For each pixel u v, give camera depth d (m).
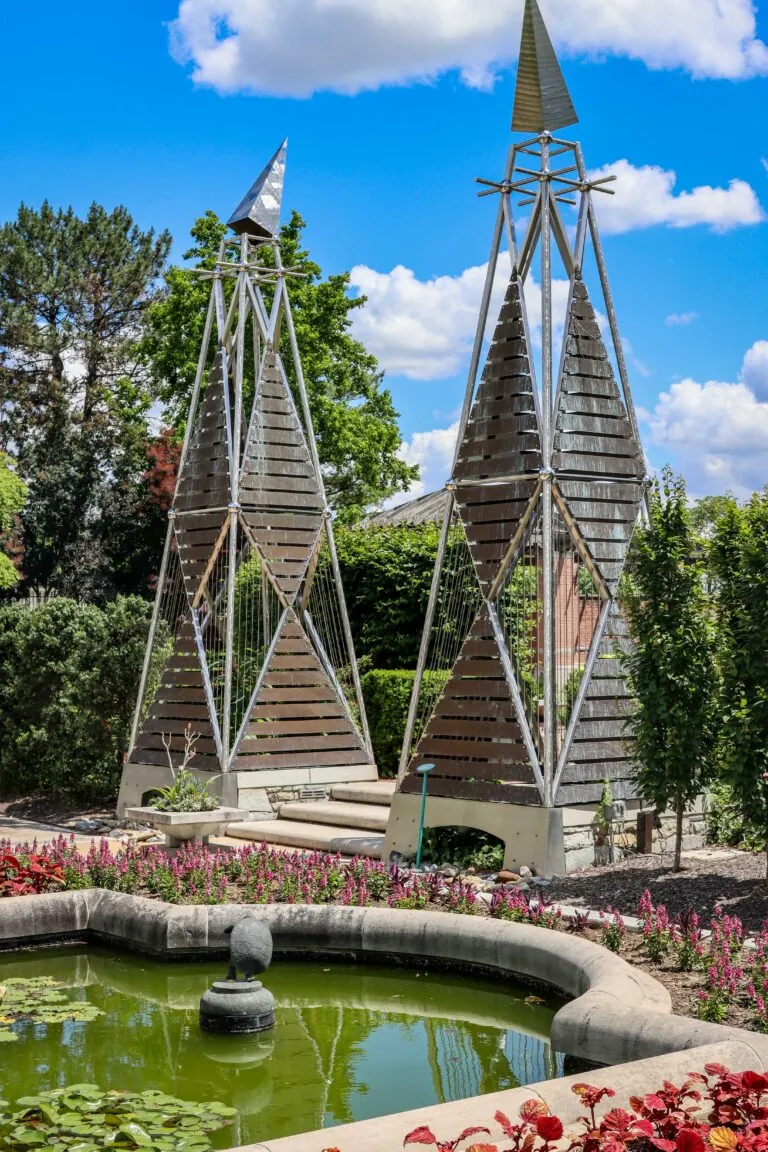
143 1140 5.20
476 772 11.34
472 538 11.91
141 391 40.38
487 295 12.13
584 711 11.30
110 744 15.38
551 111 11.83
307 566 15.19
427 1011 8.01
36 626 16.39
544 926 8.65
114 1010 7.94
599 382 11.98
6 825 14.42
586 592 12.08
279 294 15.54
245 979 7.62
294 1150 4.41
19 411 40.16
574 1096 4.88
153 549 37.19
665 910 8.23
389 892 9.77
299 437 15.30
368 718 16.91
